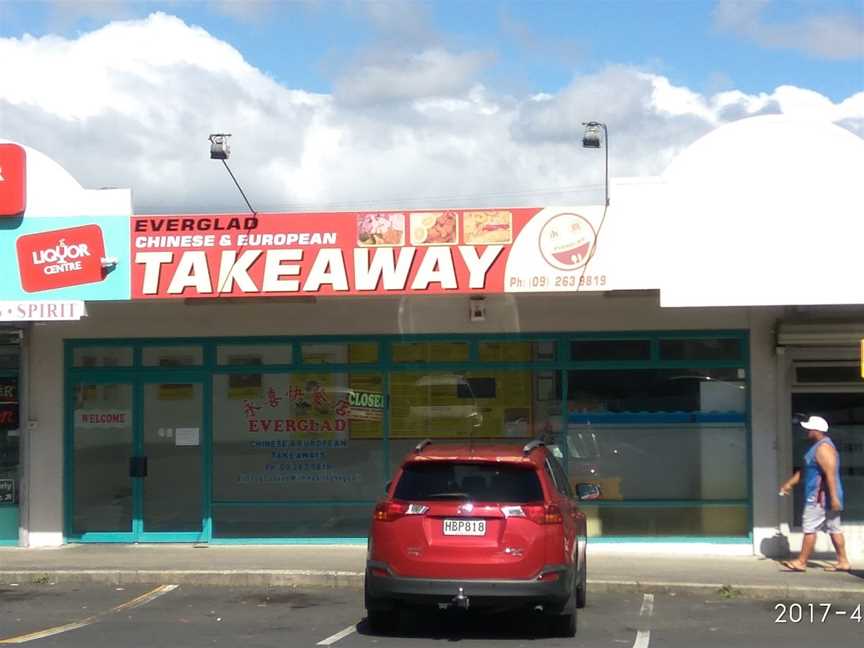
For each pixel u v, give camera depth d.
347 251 13.91
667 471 15.05
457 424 15.34
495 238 13.80
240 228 14.03
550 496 9.49
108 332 15.69
